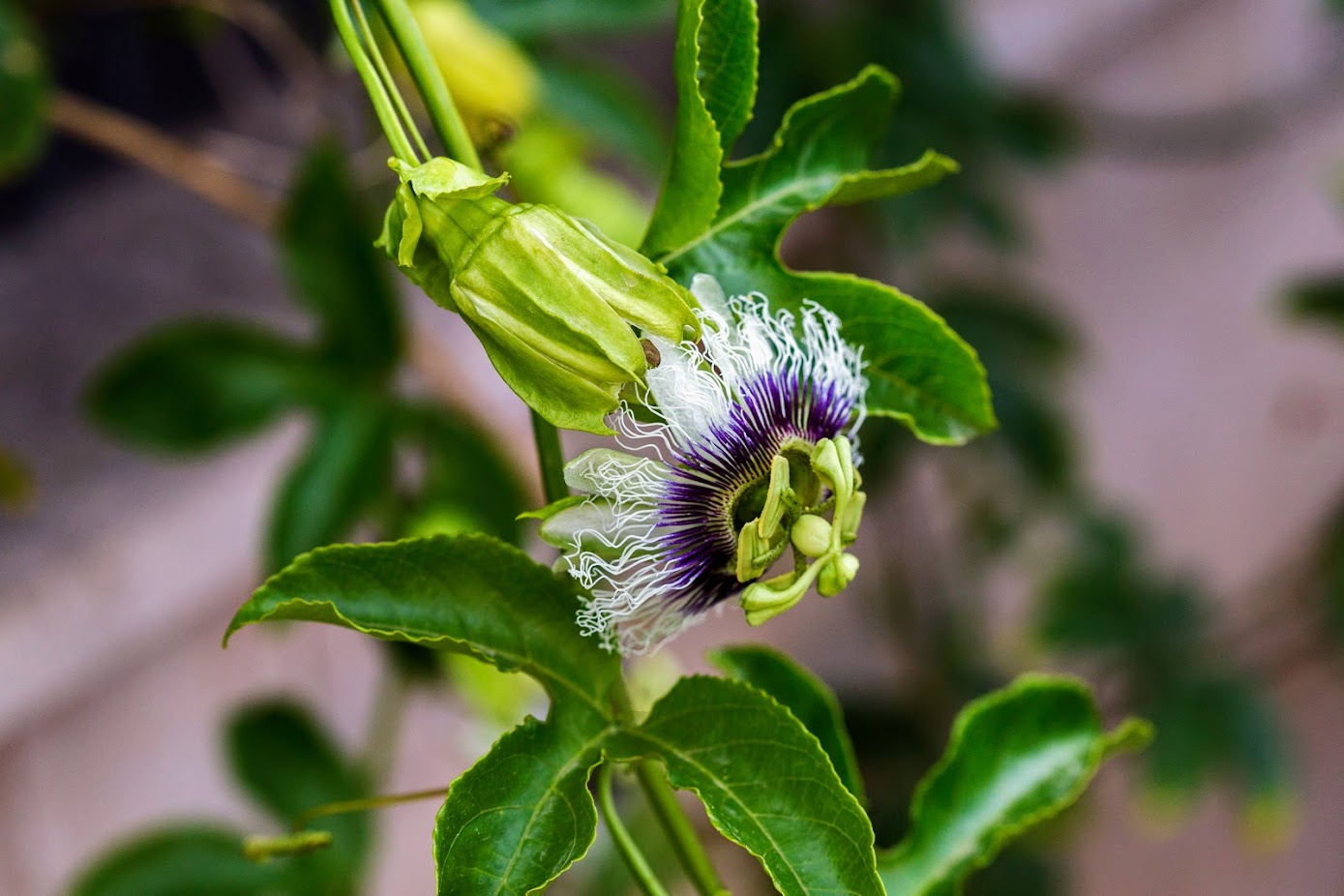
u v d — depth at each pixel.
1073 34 1.54
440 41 0.77
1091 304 1.78
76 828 1.04
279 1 1.04
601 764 0.68
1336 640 1.77
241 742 0.85
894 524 1.53
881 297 0.68
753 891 1.37
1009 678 1.55
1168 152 1.73
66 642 0.93
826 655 1.57
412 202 0.65
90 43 1.06
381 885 1.25
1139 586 1.53
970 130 1.22
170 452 0.84
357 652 1.20
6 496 0.87
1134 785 1.60
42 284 1.09
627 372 0.65
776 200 0.69
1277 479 2.00
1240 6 1.76
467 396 0.87
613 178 1.25
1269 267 1.90
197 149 1.10
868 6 1.19
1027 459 1.33
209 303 1.10
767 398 0.66
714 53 0.68
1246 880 1.92
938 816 0.72
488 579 0.66
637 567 0.66
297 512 0.84
